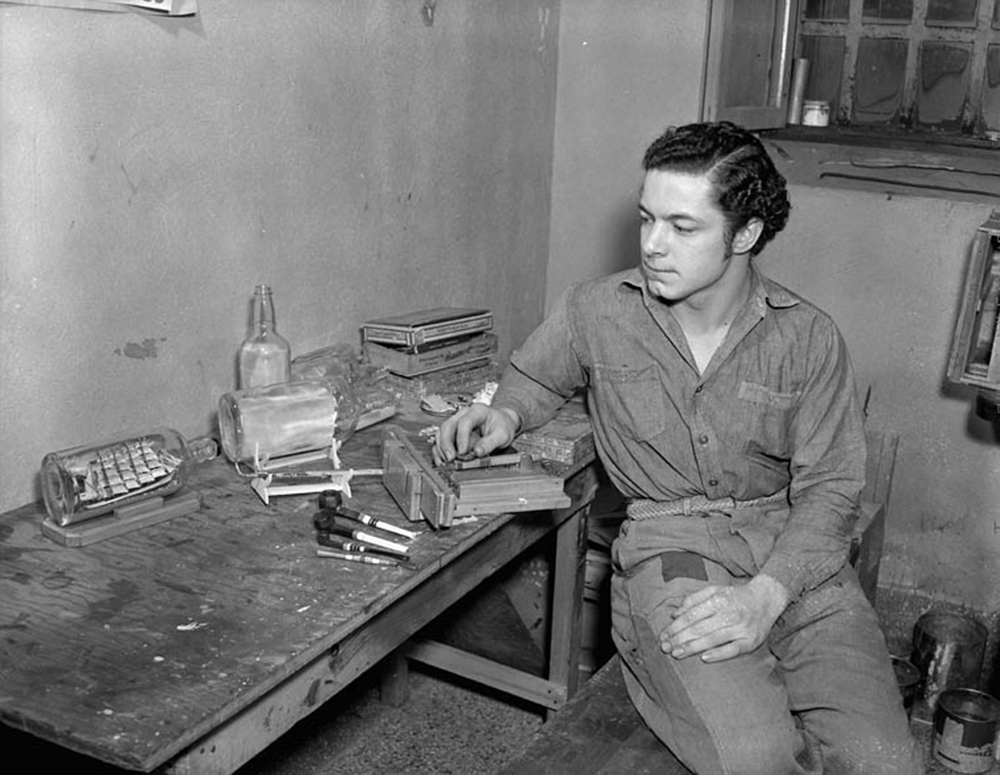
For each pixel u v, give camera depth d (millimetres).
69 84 1730
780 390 1842
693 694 1640
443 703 2701
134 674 1298
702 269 1715
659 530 1892
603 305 1917
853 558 2379
